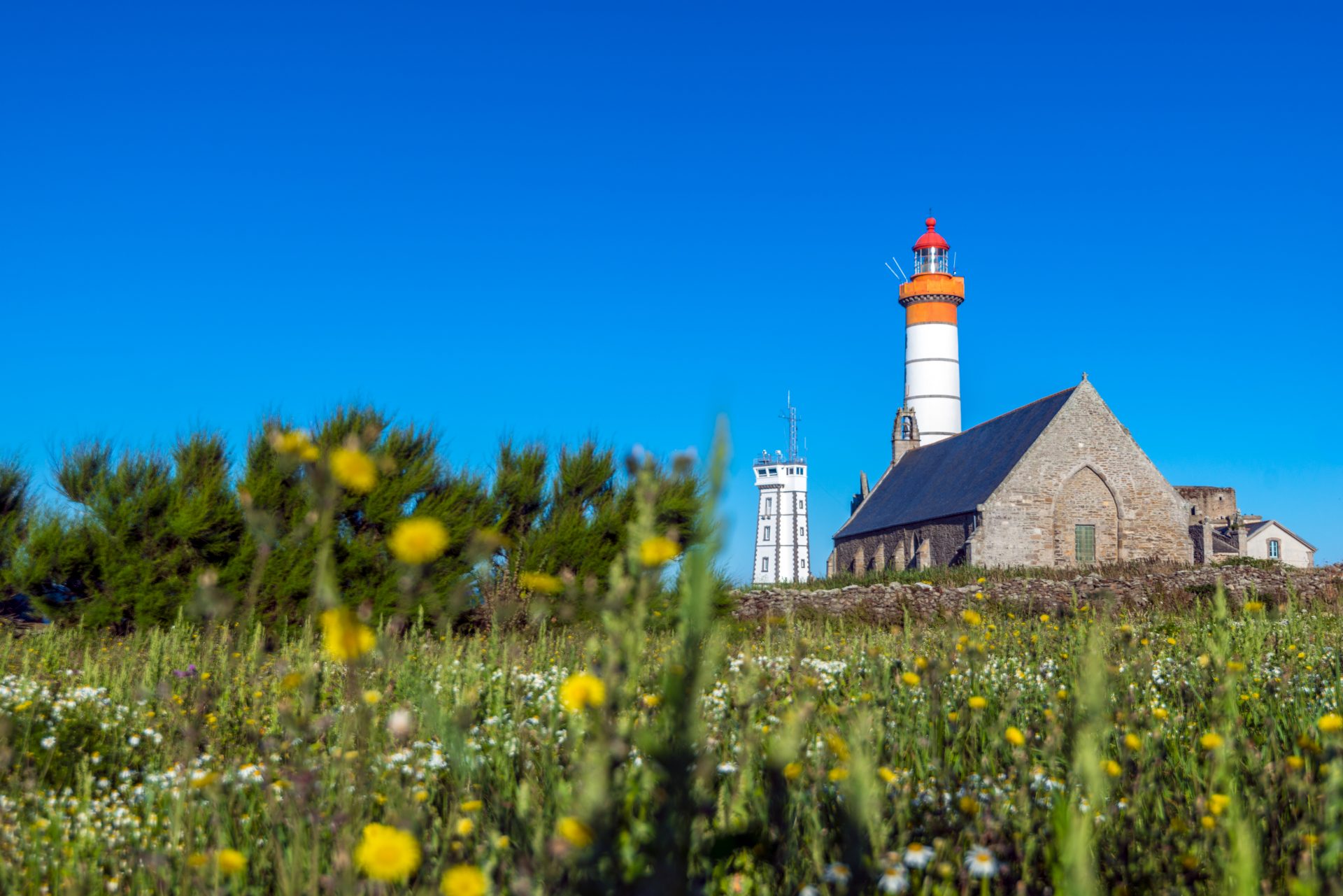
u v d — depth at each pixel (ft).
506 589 26.55
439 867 9.23
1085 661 14.20
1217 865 9.75
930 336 205.16
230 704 17.98
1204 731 15.71
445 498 50.75
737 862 9.88
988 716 15.67
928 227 213.25
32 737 16.85
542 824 9.36
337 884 8.52
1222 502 209.67
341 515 46.83
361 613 7.52
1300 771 12.07
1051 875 9.48
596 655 7.28
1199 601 43.83
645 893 6.22
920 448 194.39
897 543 164.86
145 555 47.75
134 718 18.75
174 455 50.06
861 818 7.75
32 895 10.42
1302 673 20.88
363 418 51.44
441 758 12.81
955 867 9.71
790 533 269.23
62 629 46.09
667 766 6.20
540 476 55.47
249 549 45.70
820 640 31.58
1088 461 139.13
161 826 12.72
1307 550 206.18
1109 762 12.43
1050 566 136.15
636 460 6.73
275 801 10.80
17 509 52.60
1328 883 9.00
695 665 6.17
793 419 274.16
